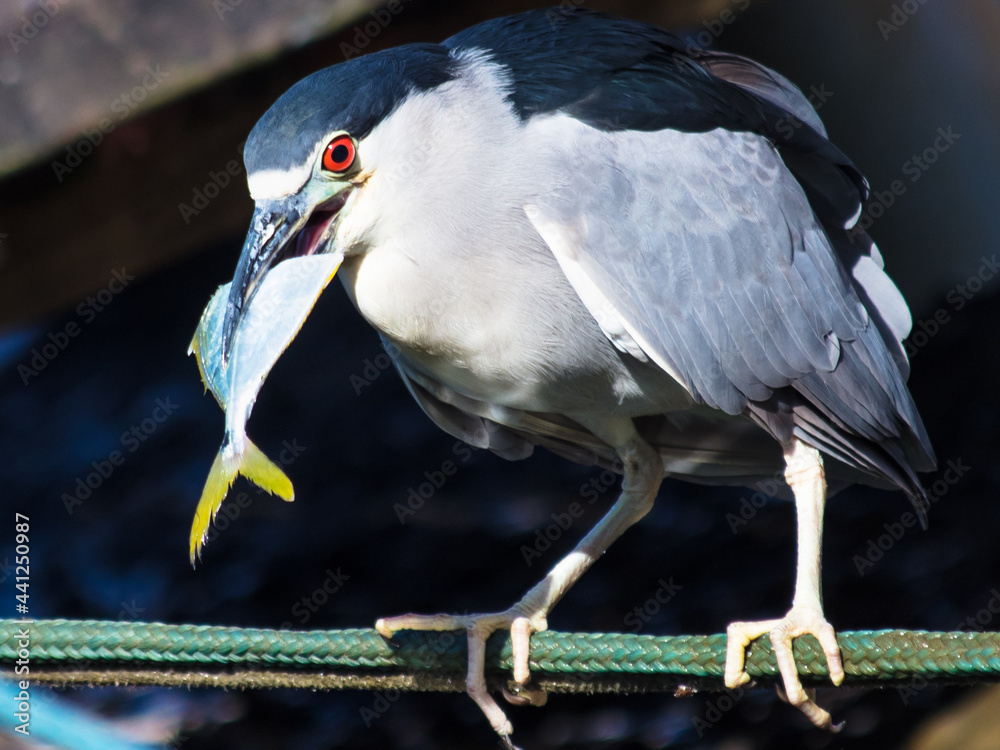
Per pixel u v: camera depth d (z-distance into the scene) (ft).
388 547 39.50
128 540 41.57
